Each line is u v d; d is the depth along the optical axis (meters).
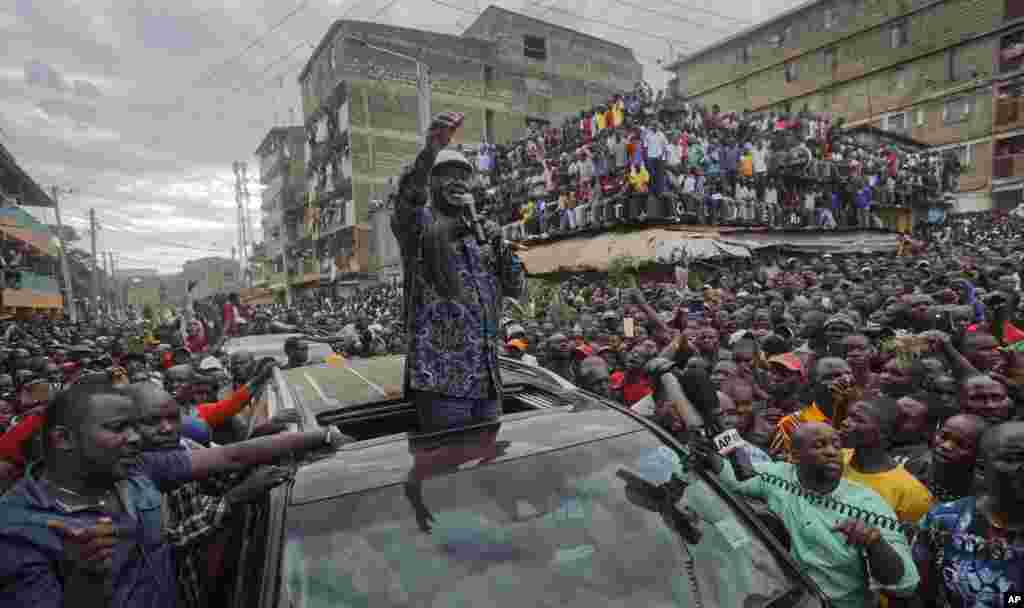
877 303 9.30
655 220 17.20
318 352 6.83
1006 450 2.02
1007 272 10.14
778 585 1.87
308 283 44.75
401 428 2.99
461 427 2.26
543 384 2.93
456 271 2.31
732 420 3.75
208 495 2.59
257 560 1.68
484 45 36.62
